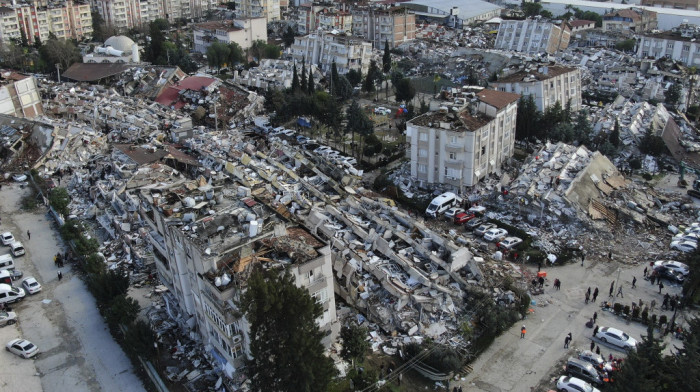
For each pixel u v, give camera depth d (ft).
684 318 220.23
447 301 224.33
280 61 612.70
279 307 158.92
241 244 191.93
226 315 177.68
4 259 266.36
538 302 236.43
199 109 477.77
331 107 422.41
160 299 241.35
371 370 191.31
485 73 605.31
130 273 258.37
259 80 551.59
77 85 536.83
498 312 216.74
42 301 247.50
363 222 266.98
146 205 228.02
